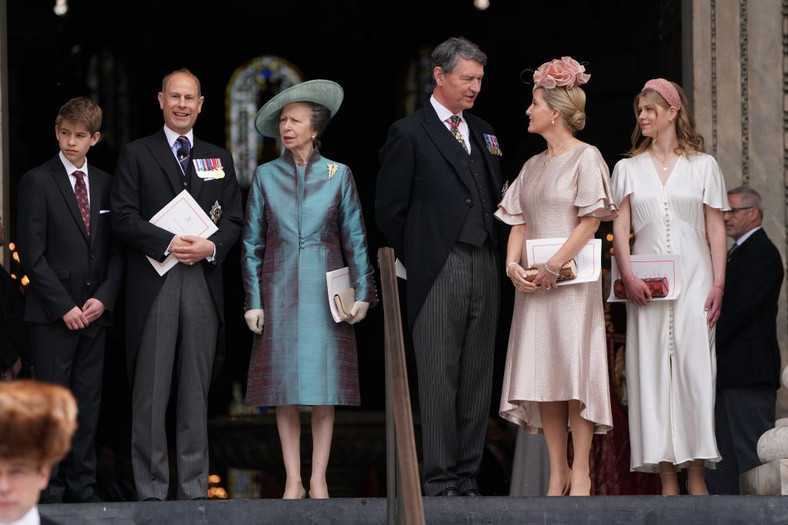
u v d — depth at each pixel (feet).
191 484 83.41
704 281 84.12
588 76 82.58
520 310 82.07
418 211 82.89
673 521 67.05
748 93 114.73
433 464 81.05
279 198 86.63
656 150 86.38
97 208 86.99
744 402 91.56
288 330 84.79
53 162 87.45
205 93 351.05
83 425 85.46
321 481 85.40
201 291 84.79
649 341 84.02
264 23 353.51
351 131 359.05
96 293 85.46
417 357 82.02
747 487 82.94
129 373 84.84
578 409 80.23
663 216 84.74
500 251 86.17
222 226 85.87
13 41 290.15
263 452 225.76
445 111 84.38
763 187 114.01
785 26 115.03
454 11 338.95
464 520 66.85
